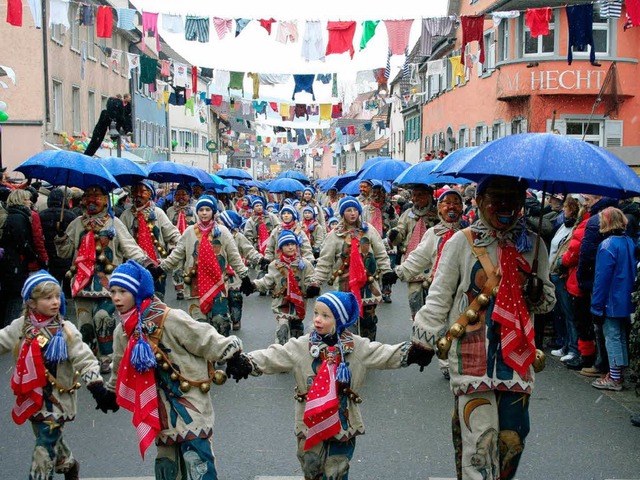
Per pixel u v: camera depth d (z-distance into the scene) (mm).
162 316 4488
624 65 25156
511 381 4328
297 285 9195
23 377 4766
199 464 4457
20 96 23688
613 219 7770
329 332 4648
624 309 7730
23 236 9844
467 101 31766
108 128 17547
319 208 17094
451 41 30641
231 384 8227
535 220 9445
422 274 8766
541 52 25594
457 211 8680
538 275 4488
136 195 10617
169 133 47375
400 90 41500
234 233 10531
